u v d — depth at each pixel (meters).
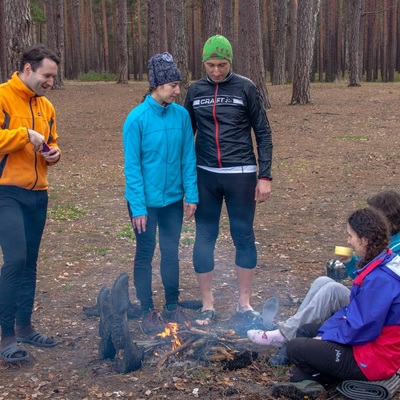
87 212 8.70
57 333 4.60
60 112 22.61
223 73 4.38
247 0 20.91
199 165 4.61
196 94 4.54
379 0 45.00
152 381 3.76
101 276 6.00
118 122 19.73
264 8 50.81
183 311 4.69
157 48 30.39
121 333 3.88
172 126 4.45
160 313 4.85
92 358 4.16
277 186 10.30
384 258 3.35
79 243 7.16
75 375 3.89
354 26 31.88
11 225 3.96
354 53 32.03
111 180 11.06
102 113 22.12
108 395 3.62
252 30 21.05
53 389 3.72
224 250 6.80
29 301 4.37
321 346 3.45
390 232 3.58
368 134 15.75
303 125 17.64
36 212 4.22
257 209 8.75
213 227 4.71
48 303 5.24
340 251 3.79
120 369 3.88
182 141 4.53
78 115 21.69
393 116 18.72
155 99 4.43
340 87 31.61
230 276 5.92
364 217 3.36
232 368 3.89
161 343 4.11
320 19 46.81
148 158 4.46
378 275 3.30
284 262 6.31
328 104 22.44
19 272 3.99
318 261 6.34
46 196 4.29
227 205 4.61
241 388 3.66
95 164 12.77
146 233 4.61
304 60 22.28
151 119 4.41
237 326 4.51
